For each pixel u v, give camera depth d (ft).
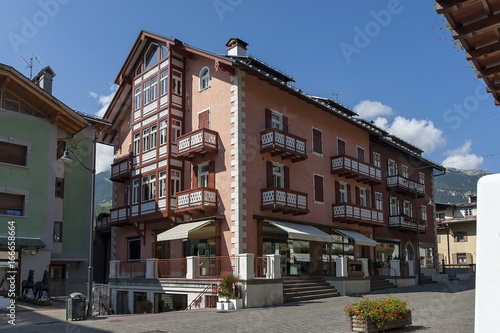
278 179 88.28
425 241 138.72
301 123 95.66
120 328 47.26
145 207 92.07
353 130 112.27
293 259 88.07
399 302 41.55
